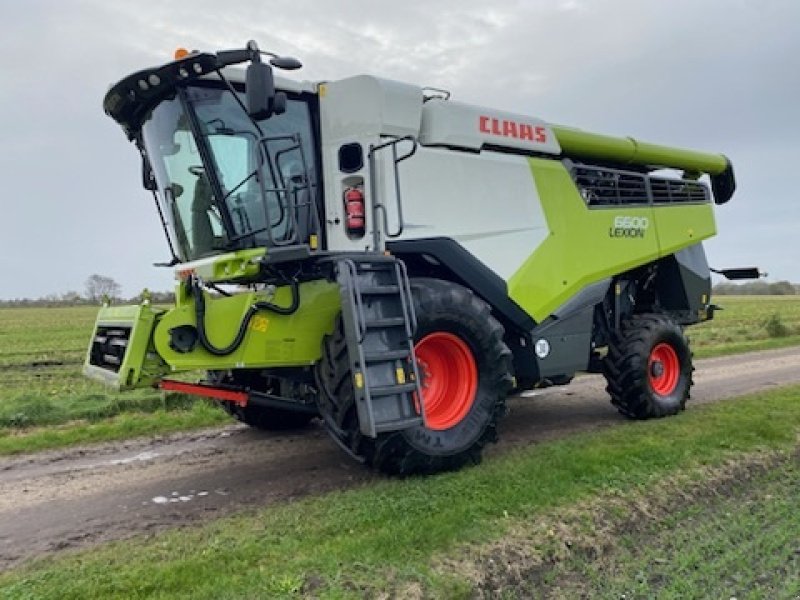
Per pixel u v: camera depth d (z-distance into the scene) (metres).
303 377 5.61
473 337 5.50
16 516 4.68
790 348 16.14
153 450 6.54
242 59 4.65
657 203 8.13
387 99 5.44
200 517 4.56
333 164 5.56
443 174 5.80
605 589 3.71
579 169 7.18
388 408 4.76
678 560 4.05
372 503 4.58
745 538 4.39
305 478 5.45
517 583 3.74
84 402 8.51
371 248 5.37
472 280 5.90
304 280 5.41
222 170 5.25
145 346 4.81
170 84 5.08
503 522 4.26
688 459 5.63
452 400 5.52
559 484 4.92
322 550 3.81
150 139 5.69
